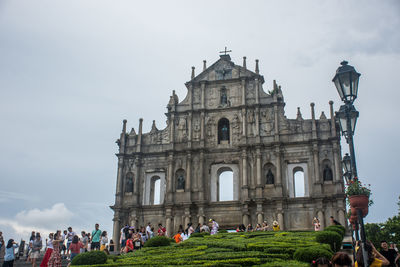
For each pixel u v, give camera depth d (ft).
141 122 228.84
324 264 43.32
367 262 58.59
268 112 215.51
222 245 110.22
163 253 111.65
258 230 166.81
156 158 222.07
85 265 91.20
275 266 74.69
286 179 202.90
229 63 231.30
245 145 209.46
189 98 228.84
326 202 194.08
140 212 213.05
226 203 203.51
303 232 140.05
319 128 206.28
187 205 205.16
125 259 100.73
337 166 197.57
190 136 219.61
